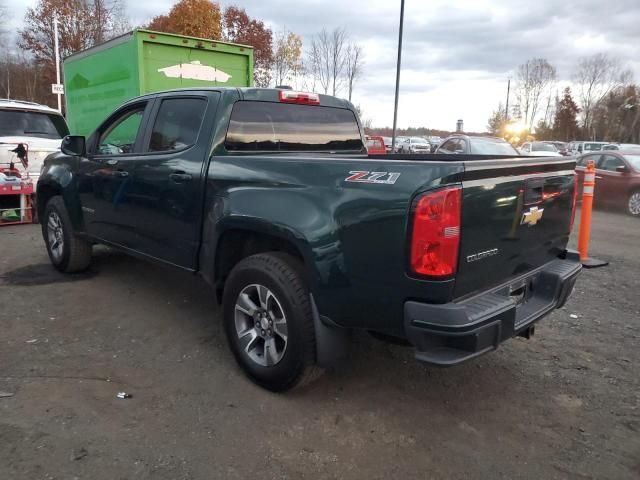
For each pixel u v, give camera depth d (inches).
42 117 406.3
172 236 163.0
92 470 103.7
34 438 112.5
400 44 597.0
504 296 115.8
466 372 151.6
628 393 141.8
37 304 193.5
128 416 122.9
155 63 373.7
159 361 151.8
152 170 167.2
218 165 146.3
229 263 151.1
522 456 114.0
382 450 114.6
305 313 124.1
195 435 117.0
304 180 124.4
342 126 189.3
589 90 2687.0
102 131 199.6
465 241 106.5
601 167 524.1
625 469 110.4
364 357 159.2
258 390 136.9
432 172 103.7
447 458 112.7
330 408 130.3
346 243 114.2
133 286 216.4
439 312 103.6
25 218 347.6
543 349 168.4
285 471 106.7
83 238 214.1
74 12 1163.9
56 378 139.0
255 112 161.2
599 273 261.9
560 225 146.5
